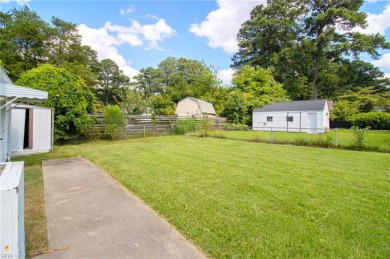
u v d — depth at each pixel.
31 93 5.68
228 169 5.83
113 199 3.88
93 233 2.78
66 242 2.58
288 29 32.66
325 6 30.73
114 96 36.56
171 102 33.75
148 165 6.26
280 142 11.47
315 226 2.90
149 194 4.02
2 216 1.72
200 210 3.36
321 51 30.94
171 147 9.91
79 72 24.80
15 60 19.81
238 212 3.30
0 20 21.94
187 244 2.54
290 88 33.06
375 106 27.95
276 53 33.34
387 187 4.39
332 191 4.18
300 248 2.43
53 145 10.12
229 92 30.30
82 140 12.15
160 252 2.39
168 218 3.14
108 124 13.30
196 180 4.86
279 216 3.18
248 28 35.84
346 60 32.28
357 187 4.41
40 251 2.40
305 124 19.67
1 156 6.32
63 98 10.44
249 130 21.78
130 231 2.82
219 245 2.49
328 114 21.91
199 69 42.75
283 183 4.66
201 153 8.30
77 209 3.47
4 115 6.64
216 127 21.50
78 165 6.46
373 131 19.06
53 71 10.66
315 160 7.02
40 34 21.91
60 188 4.46
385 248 2.43
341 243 2.53
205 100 31.89
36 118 8.98
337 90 33.44
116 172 5.52
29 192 4.26
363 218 3.13
